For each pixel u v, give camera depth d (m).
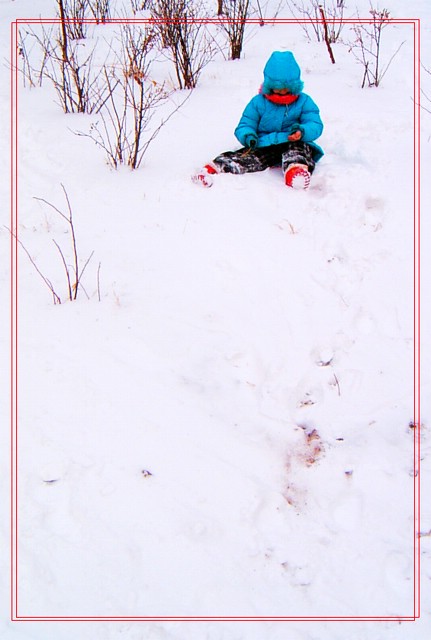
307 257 3.43
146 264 3.36
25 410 2.57
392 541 2.30
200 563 2.18
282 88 3.97
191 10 6.46
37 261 3.38
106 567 2.15
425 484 2.48
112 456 2.44
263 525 2.31
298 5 8.11
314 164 4.05
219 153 4.41
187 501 2.34
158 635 2.01
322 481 2.47
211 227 3.63
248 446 2.54
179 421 2.58
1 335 2.88
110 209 3.81
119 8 8.34
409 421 2.70
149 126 4.84
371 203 3.78
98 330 2.94
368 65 6.07
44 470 2.38
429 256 3.43
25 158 4.41
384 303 3.19
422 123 4.74
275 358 2.89
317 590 2.16
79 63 6.25
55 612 2.04
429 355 2.96
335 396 2.78
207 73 5.99
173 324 2.99
